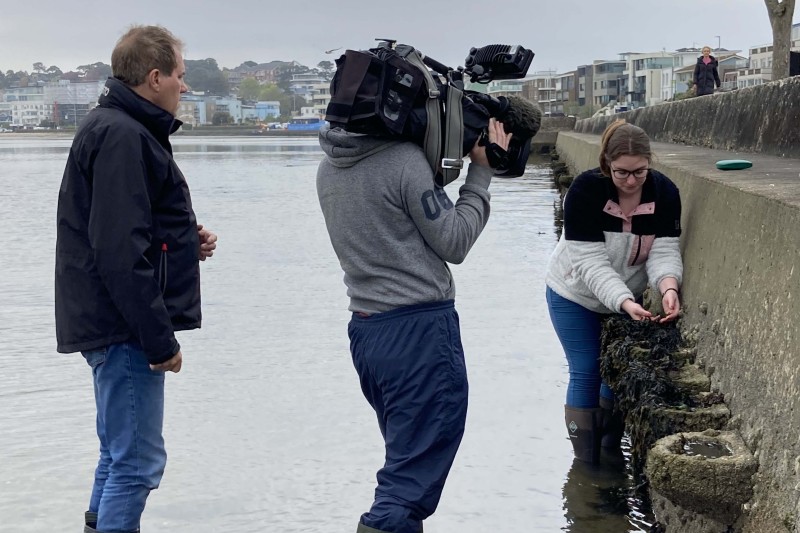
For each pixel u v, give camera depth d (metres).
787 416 3.05
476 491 4.77
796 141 7.42
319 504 4.68
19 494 4.87
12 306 9.80
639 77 127.25
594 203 4.54
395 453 3.36
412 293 3.33
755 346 3.54
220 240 15.01
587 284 4.61
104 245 3.33
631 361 4.39
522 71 3.58
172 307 3.59
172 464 5.19
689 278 4.70
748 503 3.26
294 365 7.22
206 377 6.89
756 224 3.72
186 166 43.00
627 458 5.14
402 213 3.33
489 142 3.48
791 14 16.38
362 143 3.32
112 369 3.52
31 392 6.64
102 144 3.37
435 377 3.33
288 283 10.88
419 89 3.25
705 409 3.85
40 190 27.25
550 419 5.80
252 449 5.43
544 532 4.31
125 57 3.49
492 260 12.09
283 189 27.06
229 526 4.46
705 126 11.46
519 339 7.79
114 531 3.54
